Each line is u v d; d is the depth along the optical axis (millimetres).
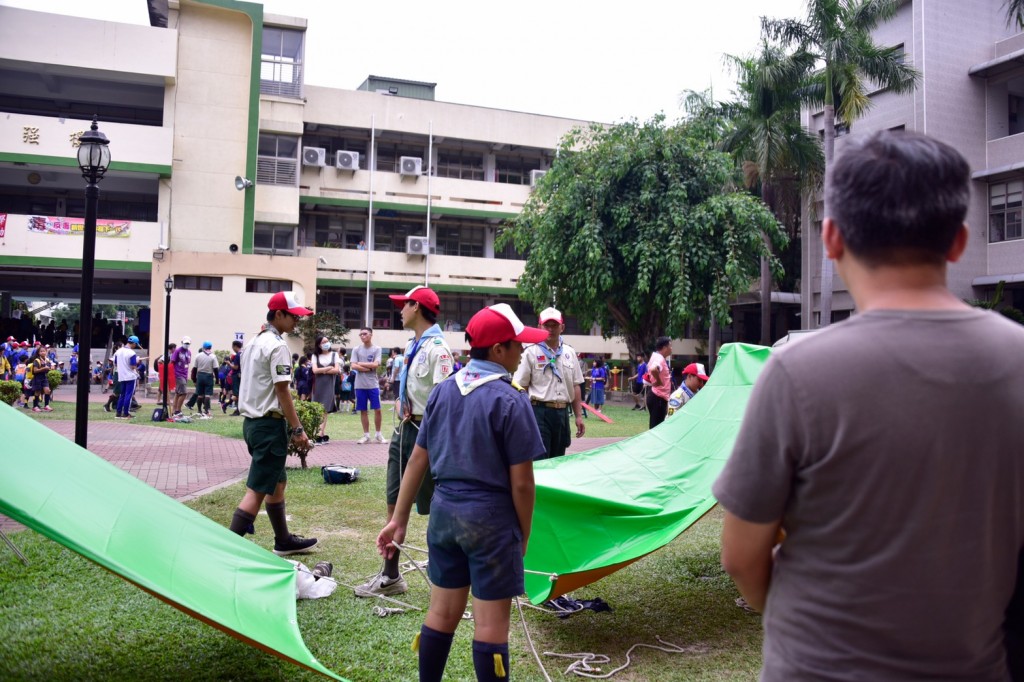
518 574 3018
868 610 1349
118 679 3432
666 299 21078
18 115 25094
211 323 27156
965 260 23766
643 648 4098
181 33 27766
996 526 1355
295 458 10531
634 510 4559
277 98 29844
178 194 27469
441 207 33594
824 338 1456
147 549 3379
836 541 1382
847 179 1504
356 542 6082
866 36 21000
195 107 27781
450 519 3010
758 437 1478
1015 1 21172
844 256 1559
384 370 26656
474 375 3141
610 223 21734
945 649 1332
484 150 35562
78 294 33219
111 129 26156
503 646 2938
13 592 4477
